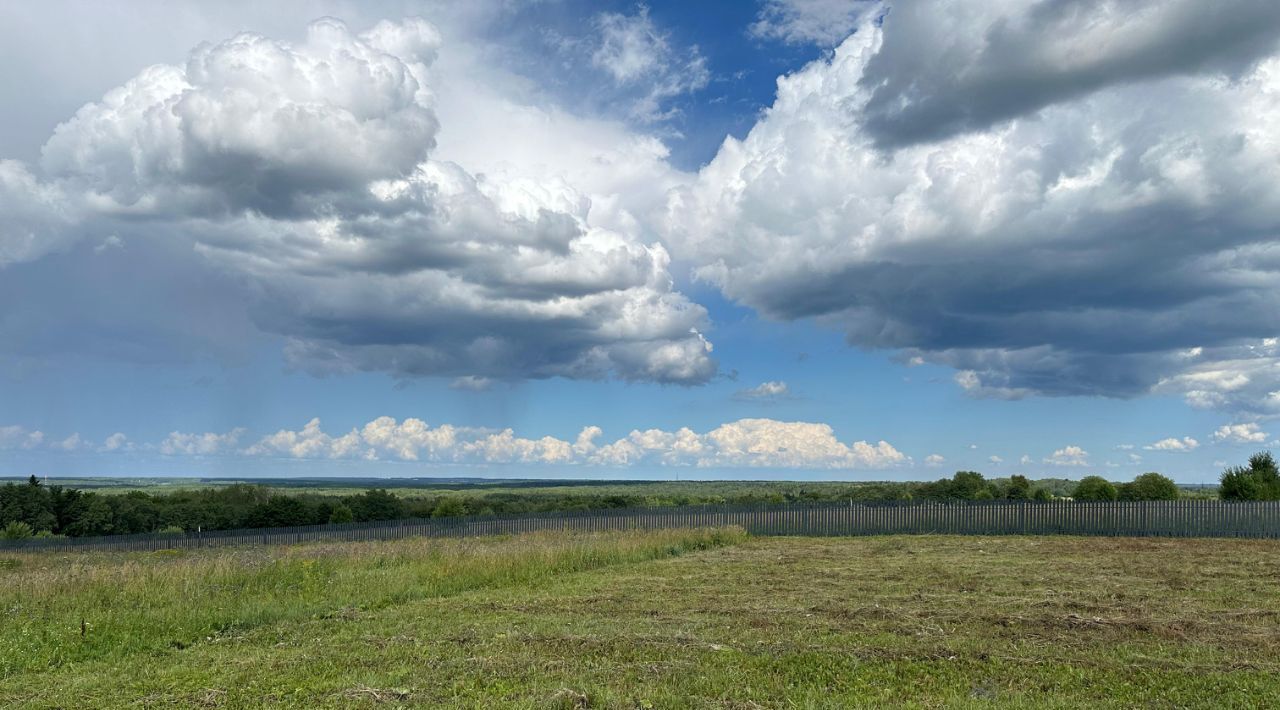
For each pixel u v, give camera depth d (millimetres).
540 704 9383
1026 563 23766
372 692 10047
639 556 26422
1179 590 17844
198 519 85500
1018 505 35938
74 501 77312
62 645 13039
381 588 18547
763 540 35375
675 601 17078
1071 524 35031
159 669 11836
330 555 26906
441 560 23047
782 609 15672
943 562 24391
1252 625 13633
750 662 11273
